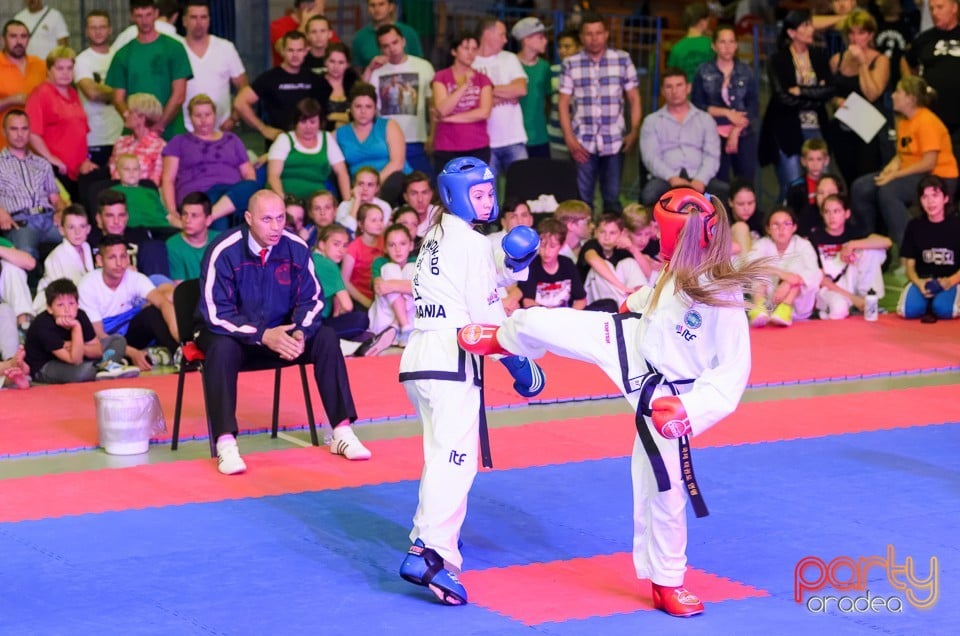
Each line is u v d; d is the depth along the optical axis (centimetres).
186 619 554
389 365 1088
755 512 702
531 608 568
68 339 1029
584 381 1041
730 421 910
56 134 1266
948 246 1277
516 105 1420
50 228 1201
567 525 685
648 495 556
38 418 912
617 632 539
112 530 673
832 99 1508
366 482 764
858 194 1427
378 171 1323
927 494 736
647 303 570
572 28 1501
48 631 540
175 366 1071
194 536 664
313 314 805
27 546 648
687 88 1388
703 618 555
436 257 590
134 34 1378
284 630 542
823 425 899
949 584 596
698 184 1347
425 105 1409
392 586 596
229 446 786
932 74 1463
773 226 1258
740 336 529
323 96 1380
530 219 1180
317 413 932
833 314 1295
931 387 1025
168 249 1148
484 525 684
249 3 1602
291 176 1285
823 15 1647
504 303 1117
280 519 694
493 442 855
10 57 1300
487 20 1412
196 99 1248
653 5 2025
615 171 1445
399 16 1670
